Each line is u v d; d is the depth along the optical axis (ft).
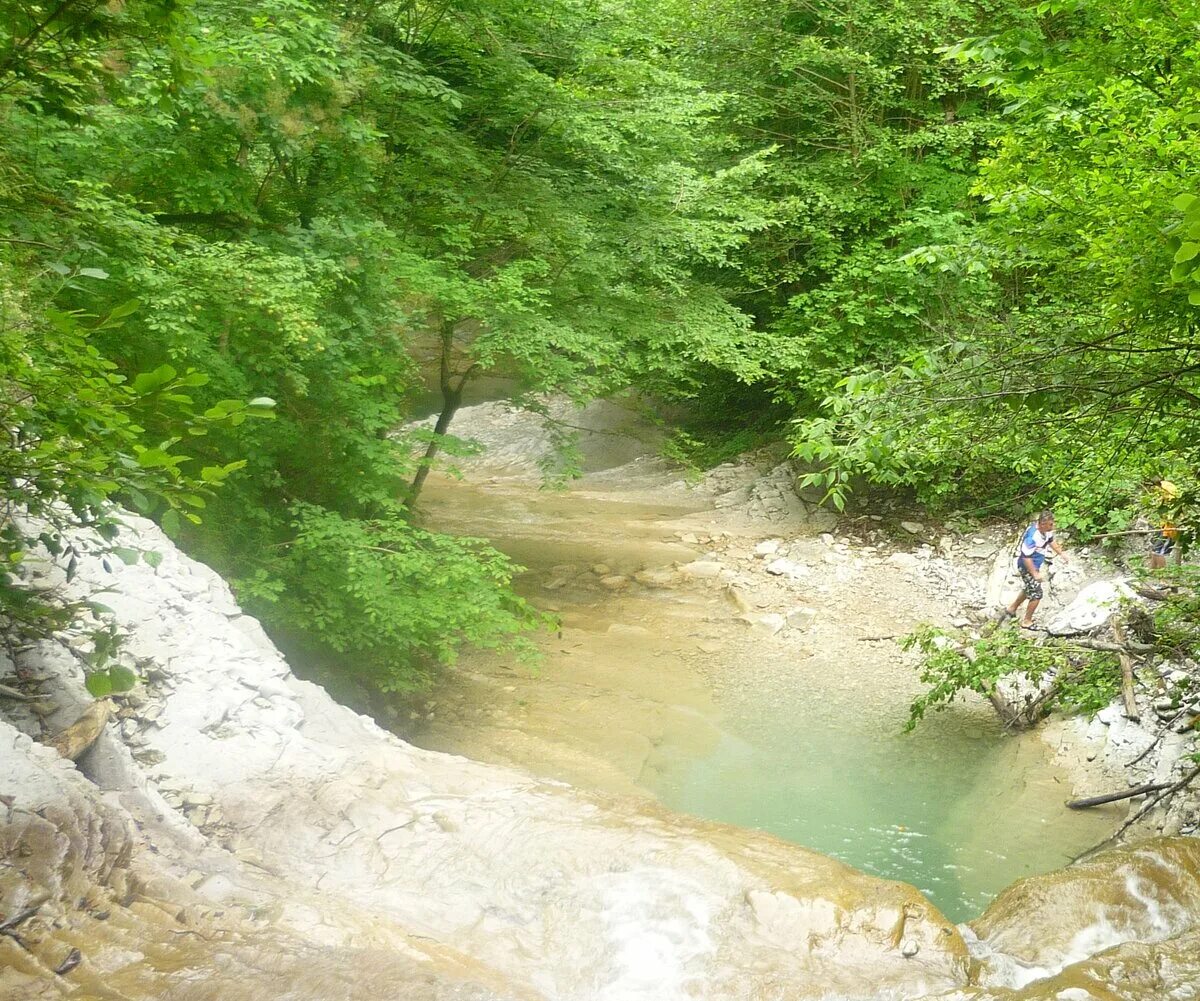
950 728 38.01
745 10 60.90
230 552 31.37
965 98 61.82
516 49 41.93
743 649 45.37
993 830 30.09
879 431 19.42
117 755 18.89
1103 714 34.37
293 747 21.97
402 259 34.01
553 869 18.70
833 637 46.83
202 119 28.07
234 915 15.72
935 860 28.37
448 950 16.25
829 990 16.15
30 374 11.06
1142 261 18.47
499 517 65.00
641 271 48.11
